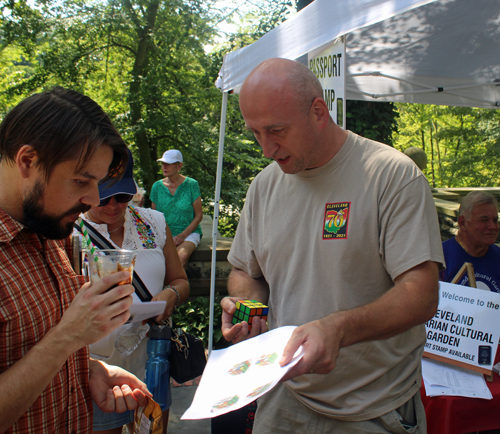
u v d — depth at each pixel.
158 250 2.37
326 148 1.55
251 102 1.46
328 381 1.55
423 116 15.40
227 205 13.23
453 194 8.88
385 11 1.75
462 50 3.61
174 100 12.27
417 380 1.59
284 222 1.69
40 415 1.19
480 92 4.23
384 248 1.48
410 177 1.44
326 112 1.52
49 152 1.05
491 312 2.12
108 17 11.80
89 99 1.17
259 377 1.19
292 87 1.44
